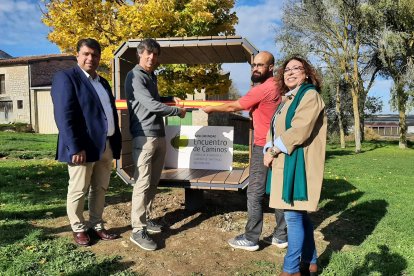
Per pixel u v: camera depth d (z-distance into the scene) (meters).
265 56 4.09
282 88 3.53
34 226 4.69
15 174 8.09
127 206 5.65
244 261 3.88
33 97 30.83
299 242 3.22
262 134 3.98
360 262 3.87
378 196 7.06
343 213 5.84
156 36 11.19
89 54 3.88
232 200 6.21
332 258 3.92
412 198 7.00
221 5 12.55
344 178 9.62
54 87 3.74
